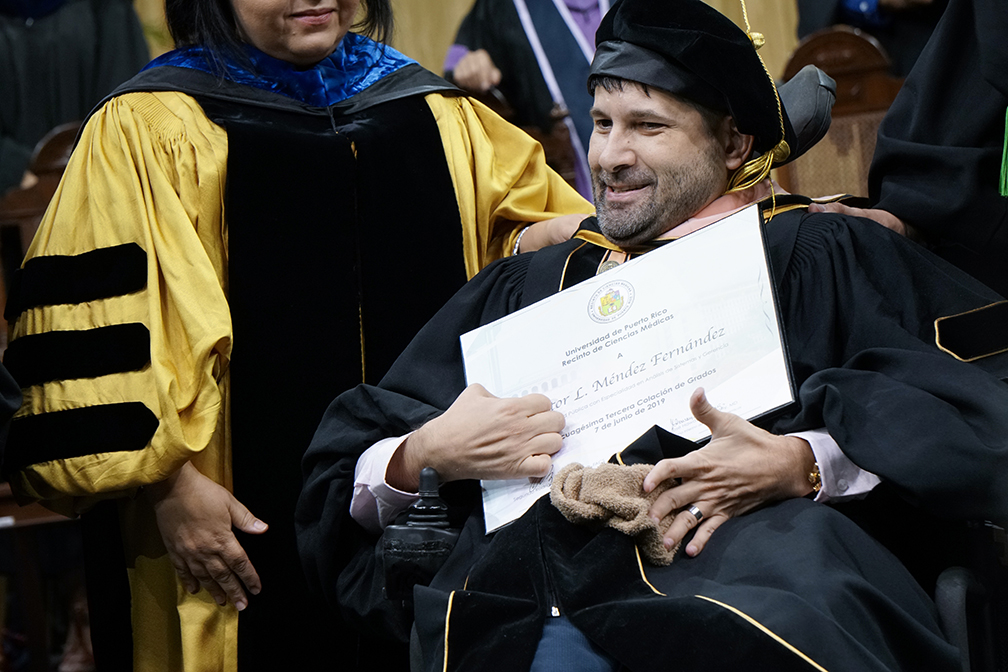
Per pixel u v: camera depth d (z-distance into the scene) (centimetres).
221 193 388
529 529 260
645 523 246
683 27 295
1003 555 274
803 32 644
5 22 725
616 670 239
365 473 301
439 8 750
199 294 360
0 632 566
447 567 278
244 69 407
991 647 268
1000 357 279
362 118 418
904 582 249
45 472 358
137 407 352
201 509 361
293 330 392
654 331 279
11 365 374
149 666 380
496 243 440
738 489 253
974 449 244
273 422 387
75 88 725
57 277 371
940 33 350
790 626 218
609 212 308
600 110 306
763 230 274
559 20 652
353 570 310
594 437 276
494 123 445
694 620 224
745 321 269
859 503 278
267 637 376
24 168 705
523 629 243
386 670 343
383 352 405
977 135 340
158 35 743
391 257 410
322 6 400
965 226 335
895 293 289
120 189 374
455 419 286
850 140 498
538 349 293
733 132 307
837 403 257
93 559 390
